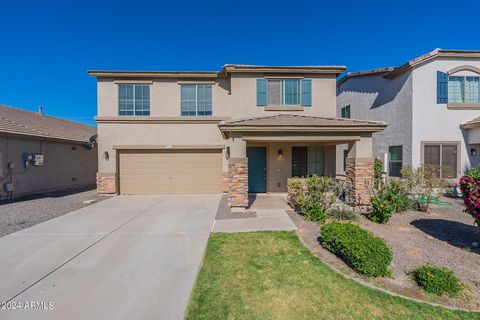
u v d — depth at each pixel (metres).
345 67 13.76
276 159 14.34
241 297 4.05
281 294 4.13
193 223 8.23
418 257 5.48
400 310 3.71
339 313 3.66
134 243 6.45
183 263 5.28
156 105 14.52
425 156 13.48
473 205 5.68
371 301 3.93
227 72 13.95
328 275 4.71
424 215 9.03
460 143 13.48
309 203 8.41
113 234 7.16
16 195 13.25
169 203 11.73
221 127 9.65
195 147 14.47
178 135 14.50
